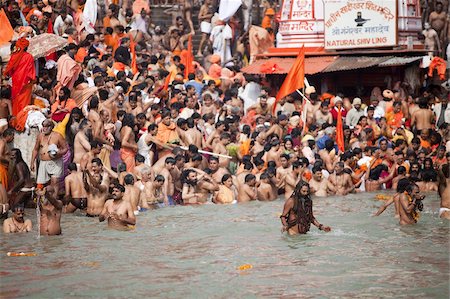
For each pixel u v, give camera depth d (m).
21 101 18.77
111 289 11.54
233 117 22.39
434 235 15.01
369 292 11.34
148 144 19.72
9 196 17.48
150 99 21.39
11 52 19.39
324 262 13.01
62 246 14.17
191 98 22.38
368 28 26.08
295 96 24.42
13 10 21.77
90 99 19.39
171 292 11.38
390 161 21.25
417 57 25.56
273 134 21.62
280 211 17.75
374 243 14.34
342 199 19.58
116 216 15.63
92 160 16.94
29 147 18.62
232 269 12.61
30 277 12.15
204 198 19.05
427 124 23.36
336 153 21.81
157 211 17.81
